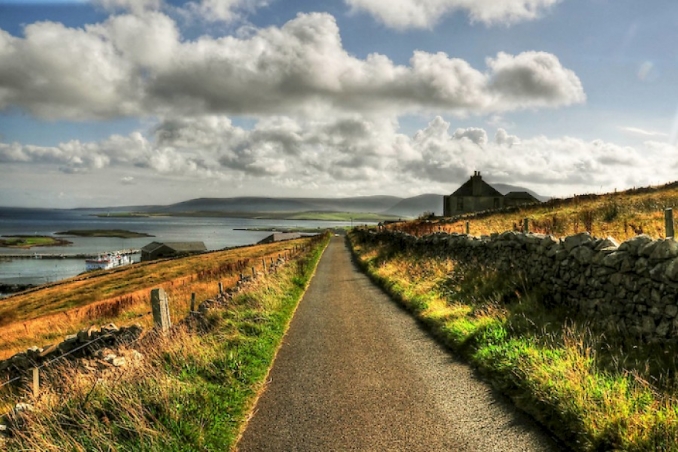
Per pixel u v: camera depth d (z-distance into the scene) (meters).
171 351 7.25
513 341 7.09
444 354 8.02
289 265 23.94
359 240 53.09
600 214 22.67
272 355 8.50
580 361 5.71
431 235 19.95
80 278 69.88
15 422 5.41
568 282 8.52
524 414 5.36
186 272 51.72
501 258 12.09
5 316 37.16
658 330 6.04
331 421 5.57
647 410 4.45
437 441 4.89
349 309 12.86
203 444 4.90
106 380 6.18
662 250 6.15
